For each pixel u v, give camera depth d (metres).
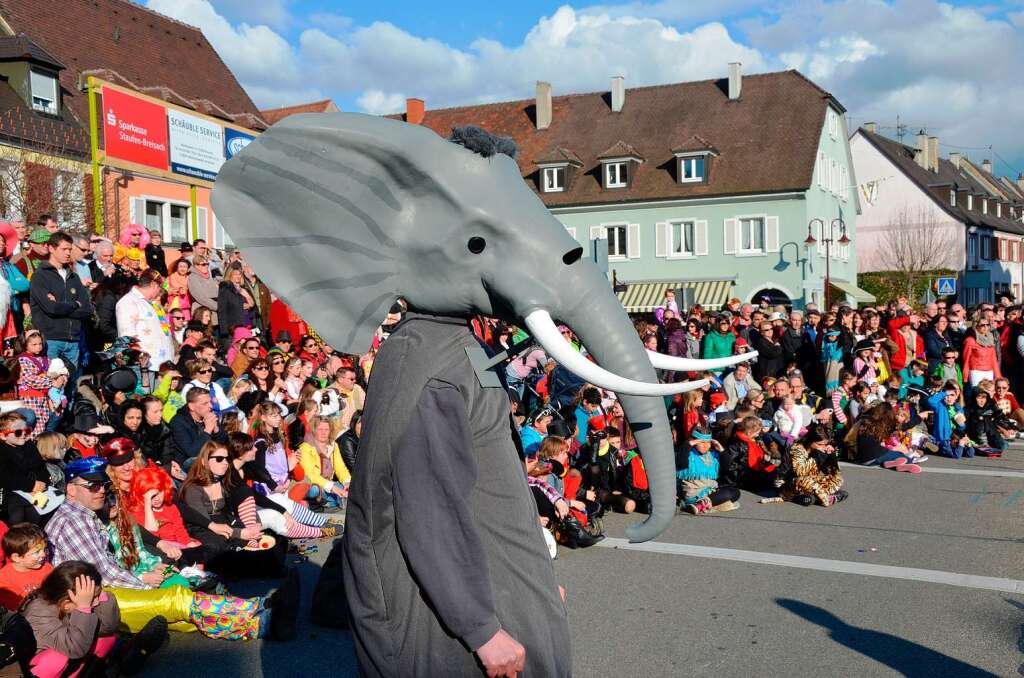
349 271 2.63
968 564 6.74
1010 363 15.18
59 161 22.09
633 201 40.28
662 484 2.65
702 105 42.53
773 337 14.32
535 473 7.43
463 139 2.67
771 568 6.67
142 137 16.34
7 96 23.47
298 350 11.91
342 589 5.39
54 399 7.62
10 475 5.79
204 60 34.50
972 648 5.05
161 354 9.66
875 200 56.50
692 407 8.98
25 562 4.77
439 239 2.57
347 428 9.41
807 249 38.31
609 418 9.26
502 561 2.52
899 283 49.69
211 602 5.12
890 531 7.85
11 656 3.81
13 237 9.14
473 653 2.36
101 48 29.84
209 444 6.60
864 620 5.51
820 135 39.69
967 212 59.44
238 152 2.68
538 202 2.67
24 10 27.91
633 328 2.61
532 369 10.91
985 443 12.40
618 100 43.78
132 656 4.66
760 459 9.85
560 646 2.56
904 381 14.01
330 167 2.64
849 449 11.77
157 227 24.47
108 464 5.78
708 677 4.66
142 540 5.73
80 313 8.80
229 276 11.41
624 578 6.45
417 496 2.38
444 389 2.48
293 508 7.25
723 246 39.25
